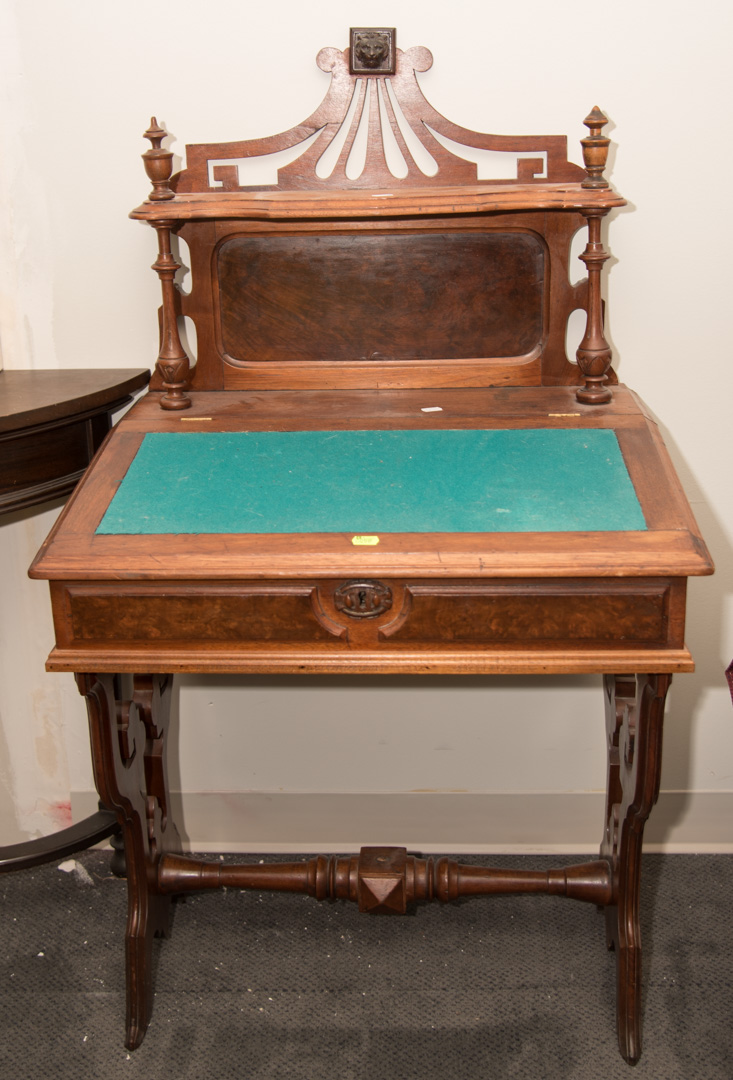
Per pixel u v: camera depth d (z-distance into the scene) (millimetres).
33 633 2434
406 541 1647
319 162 2074
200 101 2035
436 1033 2041
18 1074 1966
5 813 2605
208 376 2133
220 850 2588
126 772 1934
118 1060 1994
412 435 1896
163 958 2236
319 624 1681
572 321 2168
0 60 2006
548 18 1963
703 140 2027
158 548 1655
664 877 2455
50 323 2197
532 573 1607
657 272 2123
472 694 2447
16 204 2104
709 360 2189
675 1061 1968
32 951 2270
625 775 1982
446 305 2084
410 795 2543
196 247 2029
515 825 2557
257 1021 2076
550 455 1822
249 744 2518
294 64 2006
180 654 1704
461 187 2000
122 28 1987
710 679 2438
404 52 1972
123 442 1902
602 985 2150
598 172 1893
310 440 1890
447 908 2375
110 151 2066
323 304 2090
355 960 2230
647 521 1672
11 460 1939
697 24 1952
